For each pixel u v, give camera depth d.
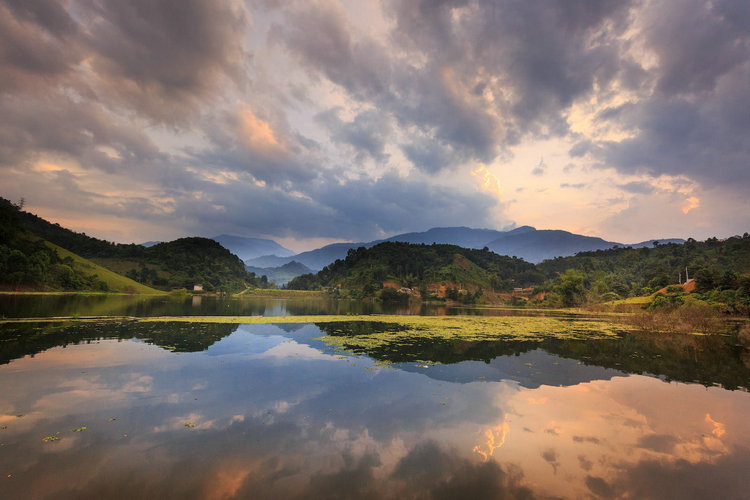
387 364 18.48
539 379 16.27
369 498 6.77
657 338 31.00
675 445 9.62
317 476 7.55
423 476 7.66
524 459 8.59
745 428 10.86
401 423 10.67
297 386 14.17
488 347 24.89
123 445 8.76
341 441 9.34
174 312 48.94
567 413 11.89
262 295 183.75
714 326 35.84
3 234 90.38
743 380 16.73
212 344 23.00
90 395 12.41
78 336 24.17
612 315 63.59
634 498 7.00
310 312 65.31
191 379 14.74
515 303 155.75
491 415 11.51
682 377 17.22
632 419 11.50
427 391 13.95
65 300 62.41
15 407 11.13
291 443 9.13
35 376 14.52
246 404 11.95
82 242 191.50
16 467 7.57
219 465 7.91
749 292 56.81
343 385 14.48
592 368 18.78
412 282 196.12
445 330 35.00
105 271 131.62
